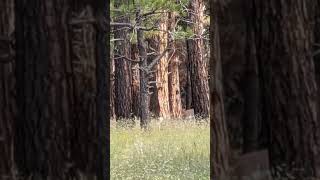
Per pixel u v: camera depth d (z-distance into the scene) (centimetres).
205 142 1352
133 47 3141
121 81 2858
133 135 1650
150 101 3278
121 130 1841
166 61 2953
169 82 3192
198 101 2798
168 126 1920
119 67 2850
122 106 2859
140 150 1199
